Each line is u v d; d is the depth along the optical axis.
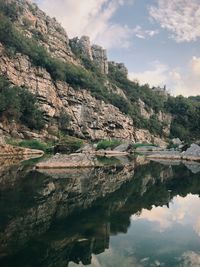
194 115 144.75
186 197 13.91
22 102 67.44
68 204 10.93
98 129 98.56
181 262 5.91
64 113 86.50
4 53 77.19
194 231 8.27
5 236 6.98
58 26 125.12
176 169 28.47
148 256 6.18
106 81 127.44
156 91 178.75
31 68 83.69
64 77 93.31
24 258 5.75
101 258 5.93
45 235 7.17
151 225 8.70
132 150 67.19
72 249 6.37
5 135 56.66
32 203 10.70
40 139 66.94
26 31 103.94
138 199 12.77
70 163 26.48
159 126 133.38
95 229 7.89
